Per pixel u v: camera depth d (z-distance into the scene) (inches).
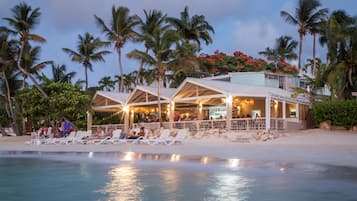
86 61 2245.3
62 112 1524.4
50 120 1636.3
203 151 791.7
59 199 395.2
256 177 509.7
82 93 1617.9
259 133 1099.3
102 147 1006.4
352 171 512.1
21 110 1959.9
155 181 490.0
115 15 2038.6
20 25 1808.6
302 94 1588.3
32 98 1565.0
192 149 844.0
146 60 1395.2
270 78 1702.8
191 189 430.6
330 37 1432.1
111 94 1656.0
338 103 1274.6
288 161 598.5
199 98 1326.3
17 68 1975.9
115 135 1182.9
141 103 1517.0
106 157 810.2
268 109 1207.6
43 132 1445.6
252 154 709.3
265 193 402.6
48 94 1619.1
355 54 1375.5
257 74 1684.3
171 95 1459.2
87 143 1186.0
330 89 1476.4
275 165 584.4
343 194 394.0
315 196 386.0
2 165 716.7
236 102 1488.7
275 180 482.3
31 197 408.5
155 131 1205.1
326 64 1509.6
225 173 551.2
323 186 438.0
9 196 415.5
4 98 2022.6
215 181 482.3
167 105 1605.6
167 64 1408.7
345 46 1408.7
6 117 2207.2
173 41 1428.4
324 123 1298.0
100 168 642.2
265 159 629.9
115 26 2037.4
